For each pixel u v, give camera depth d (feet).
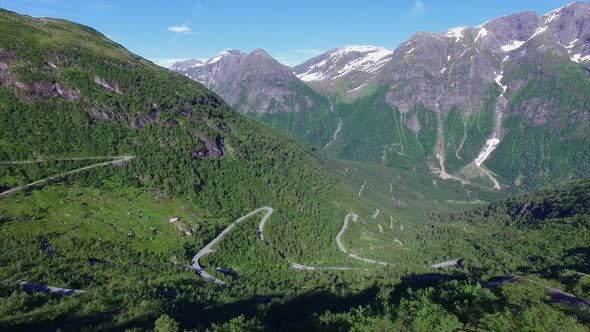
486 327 374.02
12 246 572.92
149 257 644.27
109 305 467.52
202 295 547.49
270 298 580.30
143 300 483.92
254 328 398.21
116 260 615.16
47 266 544.21
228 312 496.23
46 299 462.19
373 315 416.87
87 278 542.57
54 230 638.53
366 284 654.12
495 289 526.98
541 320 369.91
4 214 641.40
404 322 394.11
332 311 514.27
